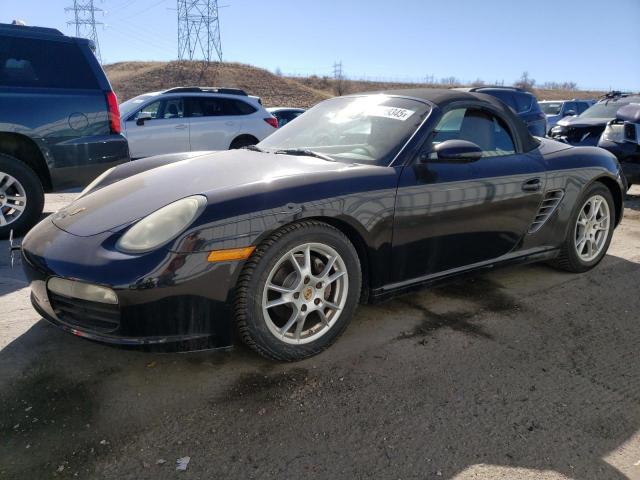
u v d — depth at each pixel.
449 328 2.96
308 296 2.49
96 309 2.21
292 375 2.42
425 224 2.80
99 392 2.26
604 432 2.07
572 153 3.72
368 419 2.11
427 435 2.02
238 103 9.84
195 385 2.32
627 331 2.98
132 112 8.80
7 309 3.09
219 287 2.20
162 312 2.15
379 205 2.59
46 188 4.95
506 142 3.38
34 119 4.63
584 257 3.91
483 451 1.94
